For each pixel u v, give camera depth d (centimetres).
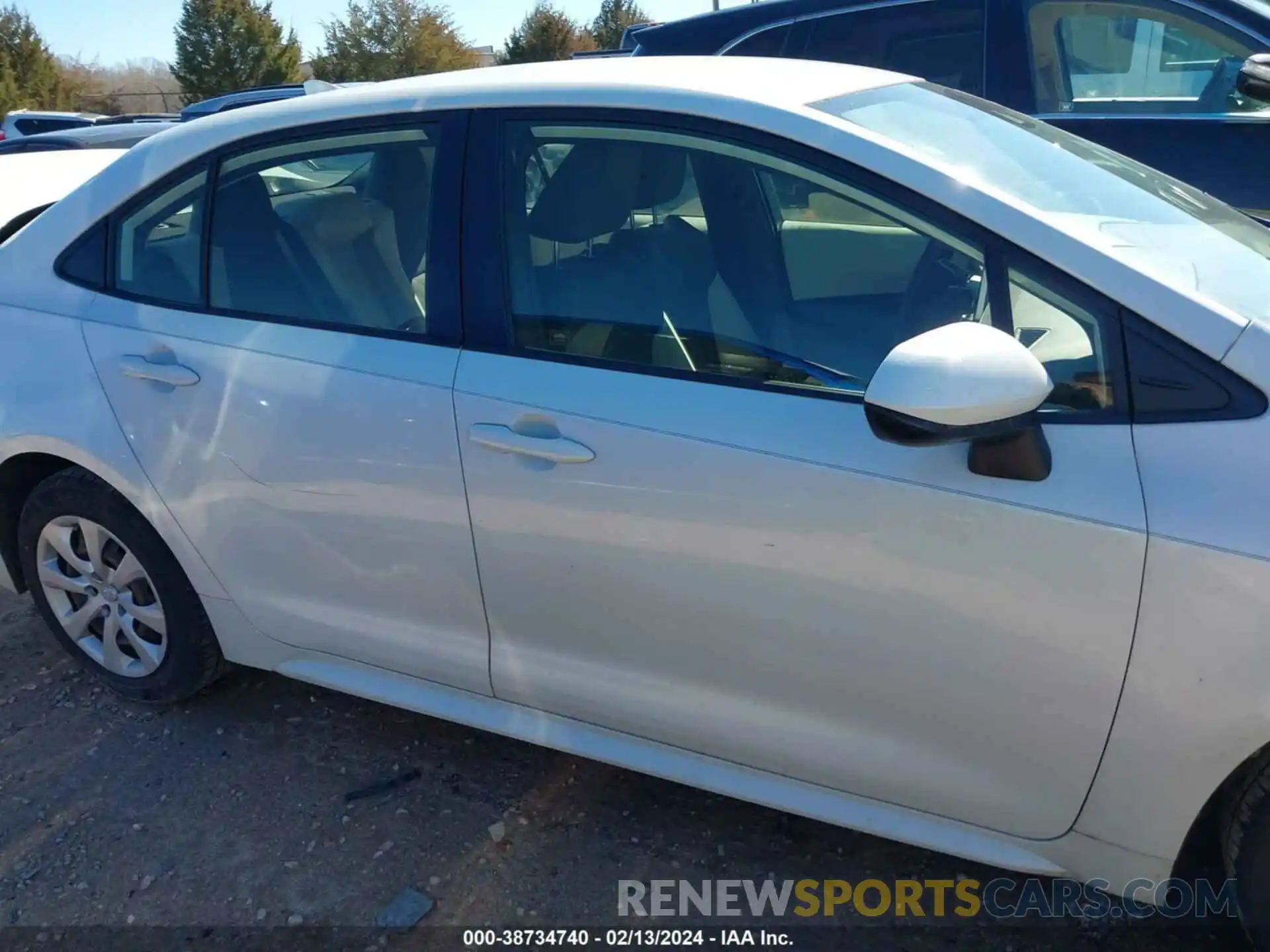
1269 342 171
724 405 202
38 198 344
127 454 265
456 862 244
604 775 271
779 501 195
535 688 238
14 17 3834
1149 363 176
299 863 244
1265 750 178
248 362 247
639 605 214
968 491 181
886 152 199
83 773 276
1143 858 190
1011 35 464
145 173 267
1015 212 188
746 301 211
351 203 243
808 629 199
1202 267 196
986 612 183
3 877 242
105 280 270
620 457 207
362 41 3841
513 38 3959
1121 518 173
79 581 297
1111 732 182
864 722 203
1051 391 174
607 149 222
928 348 171
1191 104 439
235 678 316
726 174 213
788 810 218
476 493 223
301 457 243
